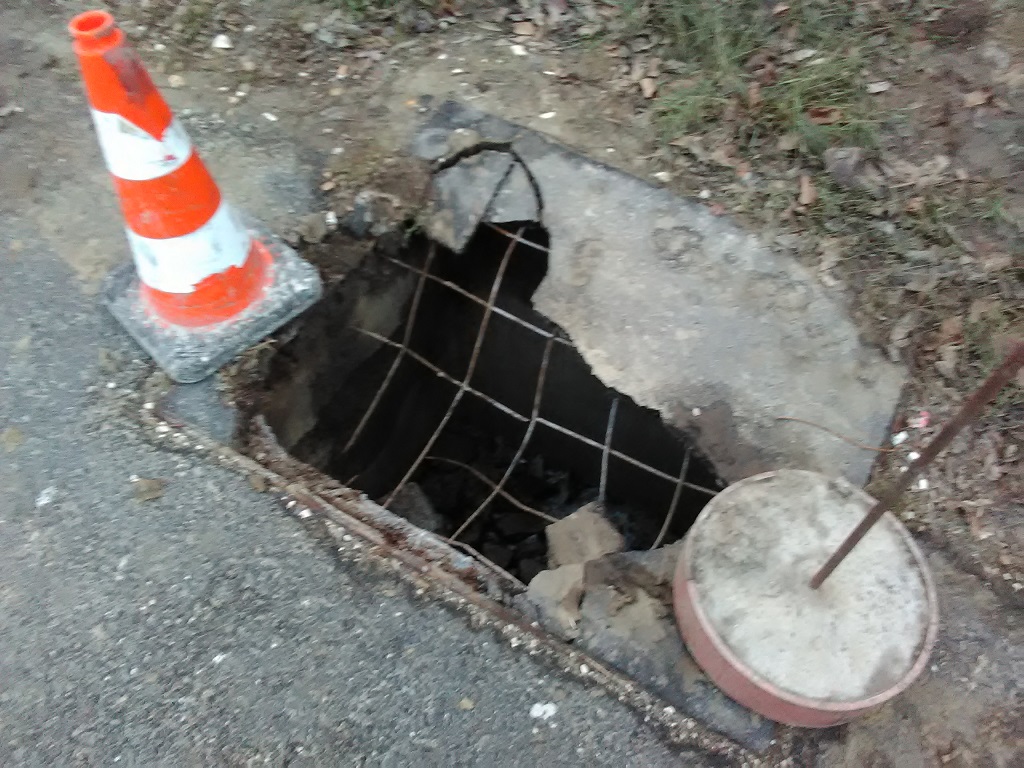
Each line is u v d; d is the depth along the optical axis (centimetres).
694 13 295
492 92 279
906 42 300
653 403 218
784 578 163
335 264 241
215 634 179
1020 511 208
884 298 238
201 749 167
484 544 290
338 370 251
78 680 174
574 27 299
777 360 225
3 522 192
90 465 200
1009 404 222
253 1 298
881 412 218
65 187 249
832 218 253
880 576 163
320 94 277
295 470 204
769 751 172
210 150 259
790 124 271
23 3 299
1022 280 244
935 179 264
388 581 187
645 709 174
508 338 279
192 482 198
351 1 295
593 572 189
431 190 253
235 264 210
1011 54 296
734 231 248
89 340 218
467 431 322
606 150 265
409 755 168
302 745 168
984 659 188
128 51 169
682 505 250
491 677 177
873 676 154
